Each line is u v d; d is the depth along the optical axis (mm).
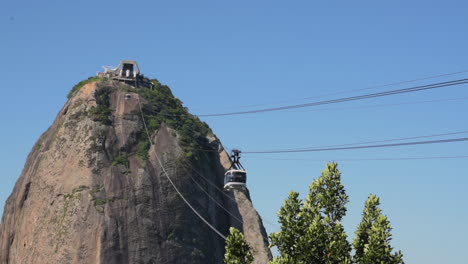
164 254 122375
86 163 129500
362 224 26500
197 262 125438
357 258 25734
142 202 126312
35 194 131500
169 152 135250
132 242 121125
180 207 128750
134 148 134125
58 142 135625
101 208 122938
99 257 117188
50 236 121688
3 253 131375
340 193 26734
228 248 26875
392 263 24844
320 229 25484
